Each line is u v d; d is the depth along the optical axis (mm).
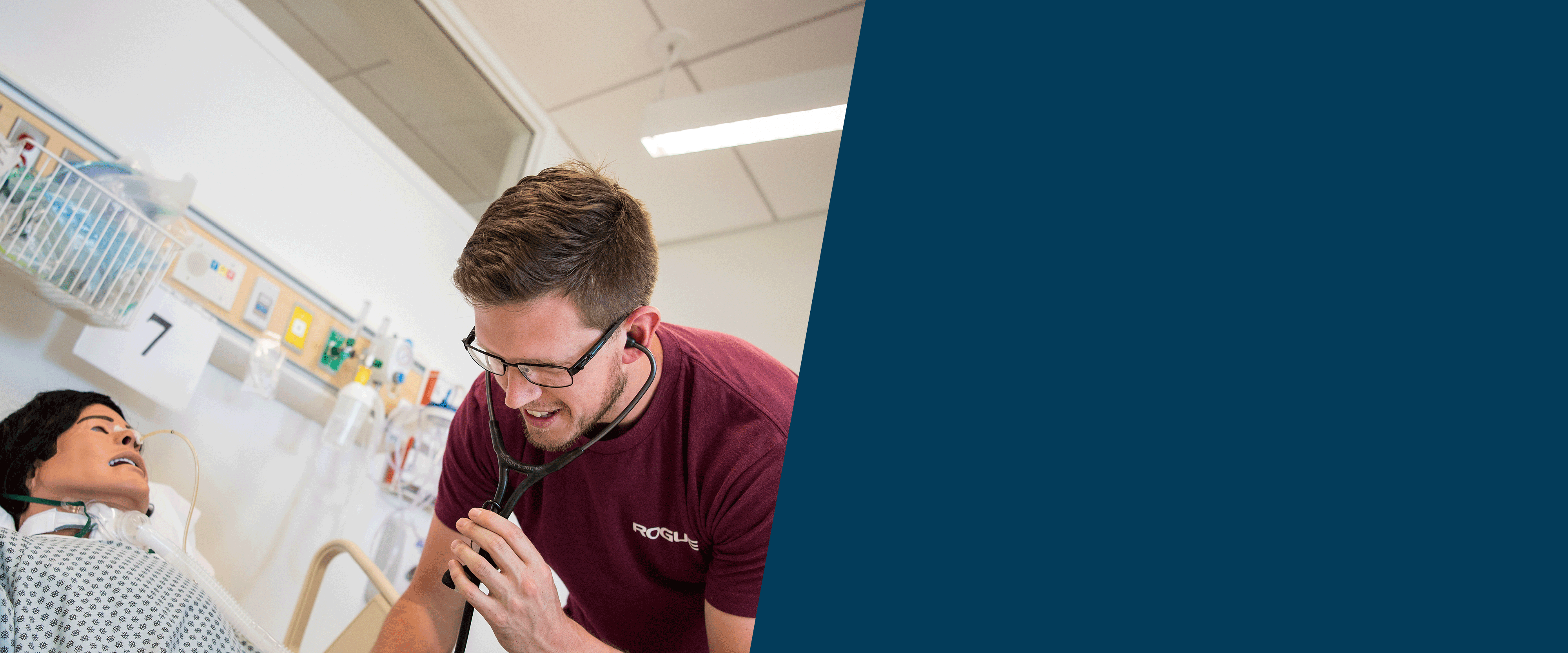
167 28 2059
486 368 1072
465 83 3098
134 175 1744
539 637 976
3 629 1021
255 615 2150
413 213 2773
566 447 1138
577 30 3016
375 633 1744
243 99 2234
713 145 2932
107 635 1068
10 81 1665
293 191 2354
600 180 1101
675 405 1185
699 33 2973
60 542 1136
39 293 1631
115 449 1598
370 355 2424
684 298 4184
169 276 1892
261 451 2176
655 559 1277
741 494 1144
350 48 2828
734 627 1168
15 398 1698
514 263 955
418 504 2598
